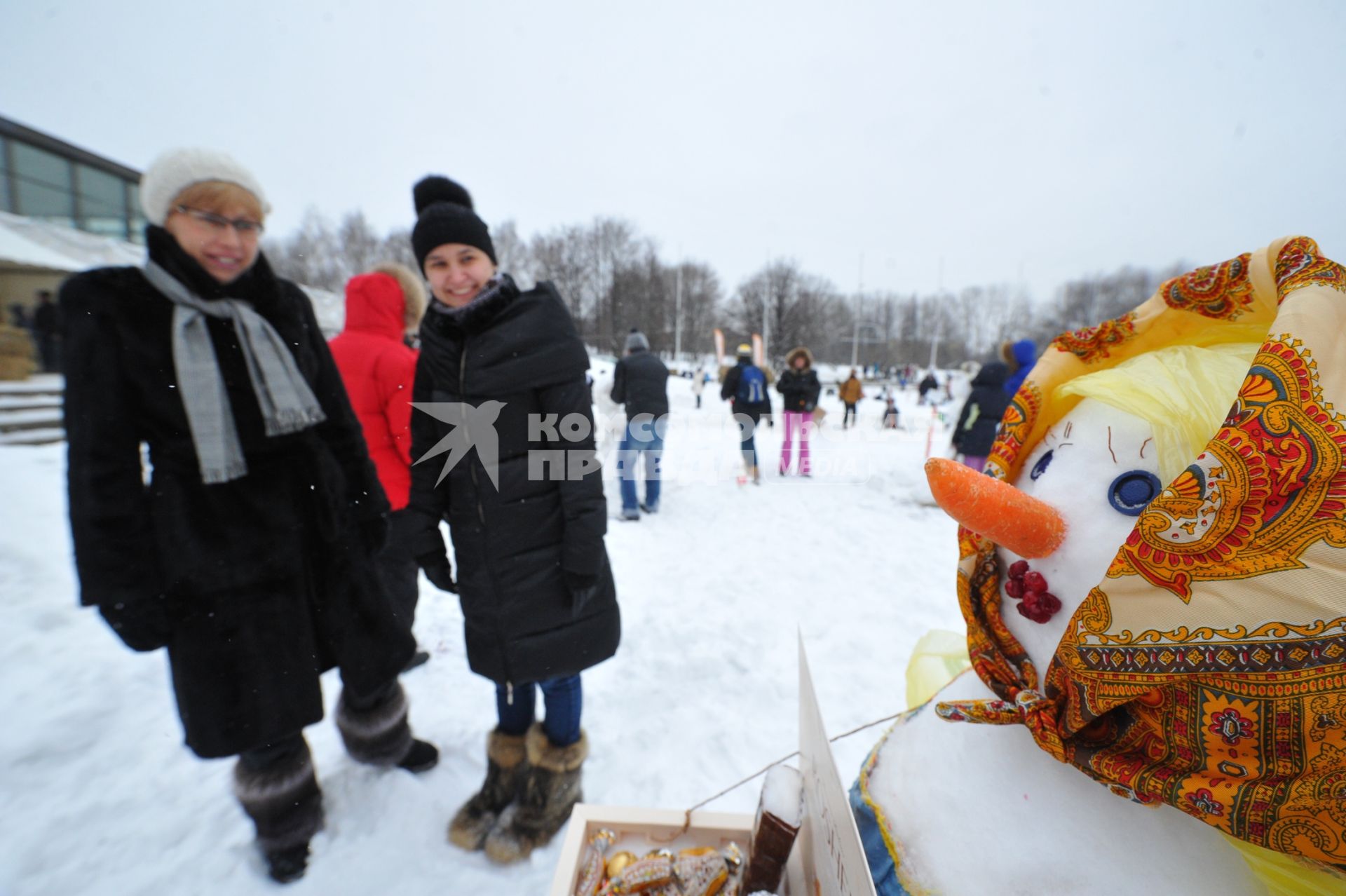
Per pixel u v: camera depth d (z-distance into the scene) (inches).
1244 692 22.1
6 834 65.3
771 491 248.5
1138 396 29.4
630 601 135.9
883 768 37.9
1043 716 30.1
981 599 36.4
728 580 149.3
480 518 62.1
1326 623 20.5
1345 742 20.3
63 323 49.7
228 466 54.2
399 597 90.6
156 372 52.1
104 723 83.0
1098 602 25.9
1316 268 24.2
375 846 66.8
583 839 51.6
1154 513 23.9
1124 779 26.5
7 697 84.9
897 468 274.7
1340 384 21.8
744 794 76.6
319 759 79.7
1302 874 24.7
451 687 98.1
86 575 48.8
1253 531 21.8
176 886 61.4
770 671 105.6
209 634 55.5
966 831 31.6
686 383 861.2
